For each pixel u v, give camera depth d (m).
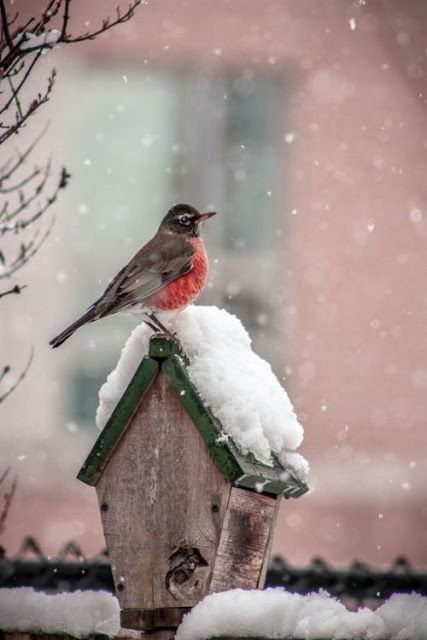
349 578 6.99
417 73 18.64
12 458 17.38
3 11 5.35
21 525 17.28
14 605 5.66
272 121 18.45
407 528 17.83
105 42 17.83
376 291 18.38
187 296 7.16
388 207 18.52
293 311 18.16
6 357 17.45
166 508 5.41
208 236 18.16
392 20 18.69
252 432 5.40
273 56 18.45
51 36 5.46
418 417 18.16
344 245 18.38
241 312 18.08
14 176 16.92
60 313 17.67
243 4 18.44
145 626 5.35
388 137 18.58
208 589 5.30
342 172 18.45
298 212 18.36
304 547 17.75
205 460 5.38
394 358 18.31
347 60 18.61
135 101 18.08
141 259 7.09
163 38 18.14
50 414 17.61
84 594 5.70
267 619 4.90
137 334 5.73
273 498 5.59
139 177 18.08
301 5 18.59
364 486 17.91
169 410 5.46
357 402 18.17
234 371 5.58
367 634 4.74
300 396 18.05
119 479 5.50
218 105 18.31
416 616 4.80
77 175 17.70
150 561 5.39
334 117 18.52
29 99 17.17
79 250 17.75
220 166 18.28
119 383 5.70
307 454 18.03
